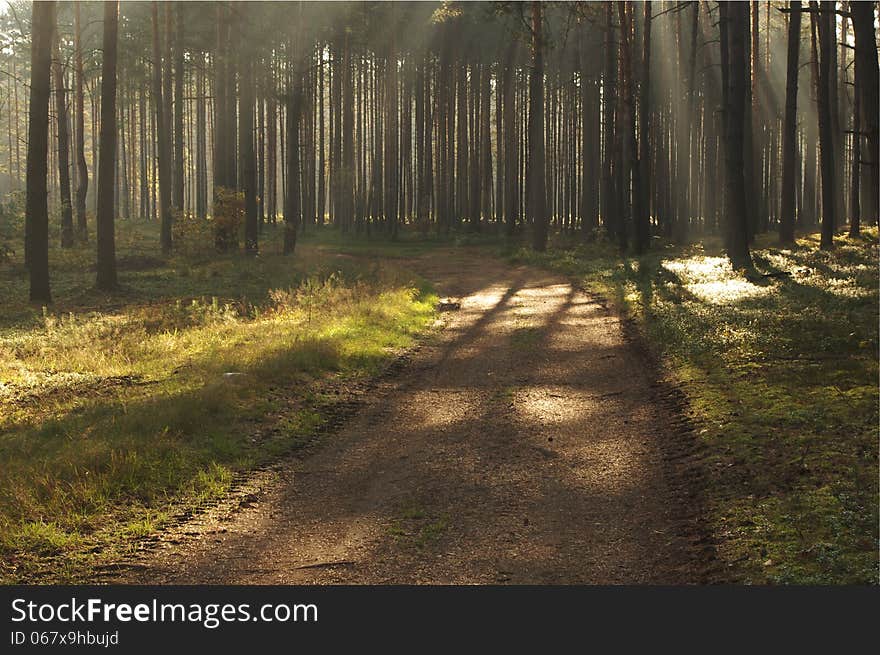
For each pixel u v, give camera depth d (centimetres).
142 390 1405
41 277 2695
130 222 6581
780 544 655
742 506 750
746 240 2780
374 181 7256
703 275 2655
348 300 2400
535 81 4366
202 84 7444
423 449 1050
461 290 3062
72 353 1783
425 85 7062
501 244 5428
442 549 714
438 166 7331
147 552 716
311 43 5025
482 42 6369
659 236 5419
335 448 1069
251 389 1300
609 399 1277
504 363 1622
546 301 2558
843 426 958
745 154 3919
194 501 848
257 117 6856
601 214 7062
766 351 1424
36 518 775
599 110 6456
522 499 843
